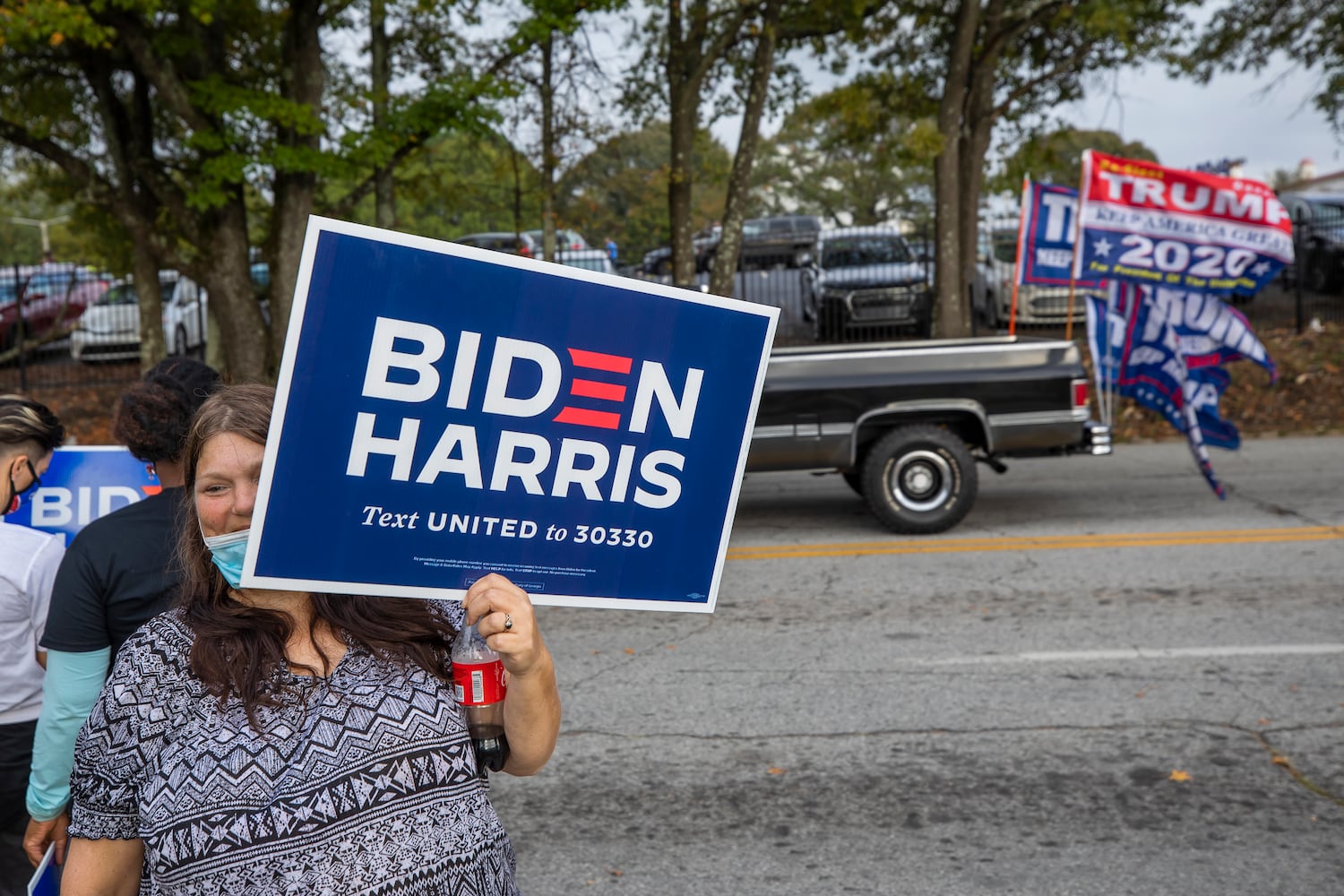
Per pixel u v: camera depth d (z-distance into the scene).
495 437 1.77
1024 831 4.41
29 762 2.84
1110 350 10.83
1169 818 4.47
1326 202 23.89
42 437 2.87
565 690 6.17
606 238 19.81
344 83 17.02
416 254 1.67
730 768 5.08
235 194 15.41
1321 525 9.66
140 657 1.71
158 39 13.79
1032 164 21.73
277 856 1.61
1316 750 5.06
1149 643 6.65
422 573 1.75
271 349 15.84
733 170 17.78
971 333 20.59
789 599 7.97
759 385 1.93
